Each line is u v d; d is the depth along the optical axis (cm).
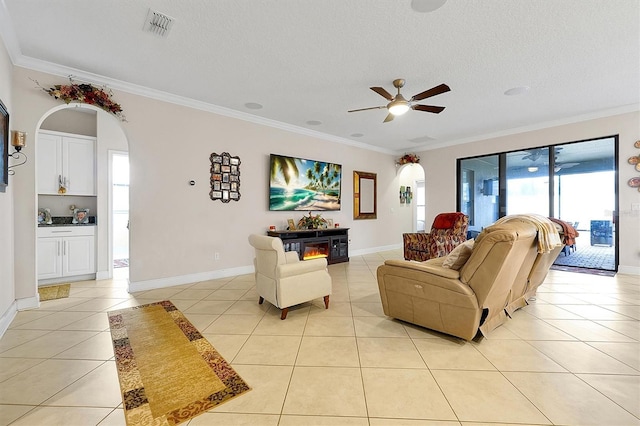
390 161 711
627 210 425
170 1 207
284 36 250
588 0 206
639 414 140
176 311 287
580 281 389
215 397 156
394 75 322
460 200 620
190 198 397
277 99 391
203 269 410
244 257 452
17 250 285
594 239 669
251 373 179
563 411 143
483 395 156
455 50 272
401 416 141
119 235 639
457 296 209
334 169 579
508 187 552
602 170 480
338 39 254
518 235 194
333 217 589
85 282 407
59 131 445
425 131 548
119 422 137
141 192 358
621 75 323
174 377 175
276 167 487
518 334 230
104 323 256
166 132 376
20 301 288
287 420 139
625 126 423
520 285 265
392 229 718
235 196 441
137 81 338
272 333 236
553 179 496
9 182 263
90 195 436
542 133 500
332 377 174
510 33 245
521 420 137
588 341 218
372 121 487
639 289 352
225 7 214
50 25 235
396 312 253
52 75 300
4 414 142
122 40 256
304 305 307
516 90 362
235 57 285
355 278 426
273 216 490
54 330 242
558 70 312
